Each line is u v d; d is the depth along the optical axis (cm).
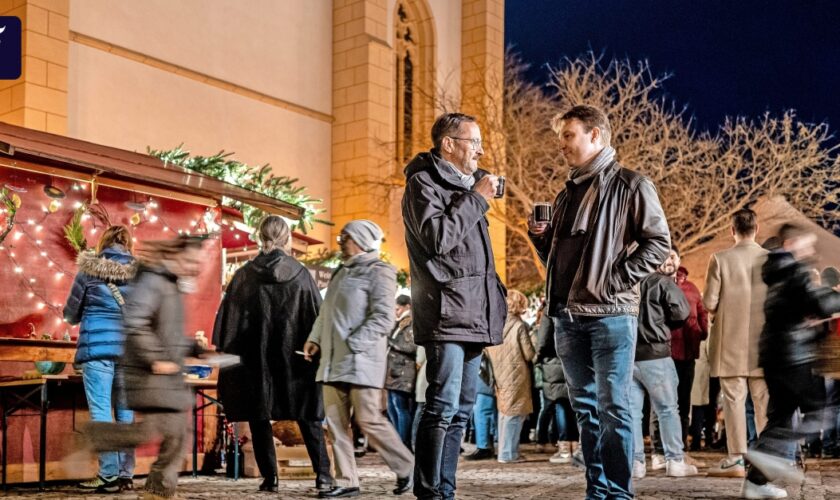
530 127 3428
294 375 761
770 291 680
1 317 888
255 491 782
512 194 3400
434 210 510
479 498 716
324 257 1809
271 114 2664
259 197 1101
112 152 970
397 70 3153
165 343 571
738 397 841
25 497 750
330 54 2895
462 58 3369
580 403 543
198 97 2436
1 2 2052
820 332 692
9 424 841
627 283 516
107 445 574
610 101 3397
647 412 1305
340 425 738
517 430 1151
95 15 2188
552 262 543
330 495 734
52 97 2041
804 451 1188
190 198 1048
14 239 902
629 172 528
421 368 1150
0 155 892
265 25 2658
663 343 858
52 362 837
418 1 3200
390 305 718
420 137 3228
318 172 2834
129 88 2256
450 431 540
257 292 773
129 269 777
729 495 716
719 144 3344
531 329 1272
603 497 542
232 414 766
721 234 3306
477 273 520
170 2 2372
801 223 685
